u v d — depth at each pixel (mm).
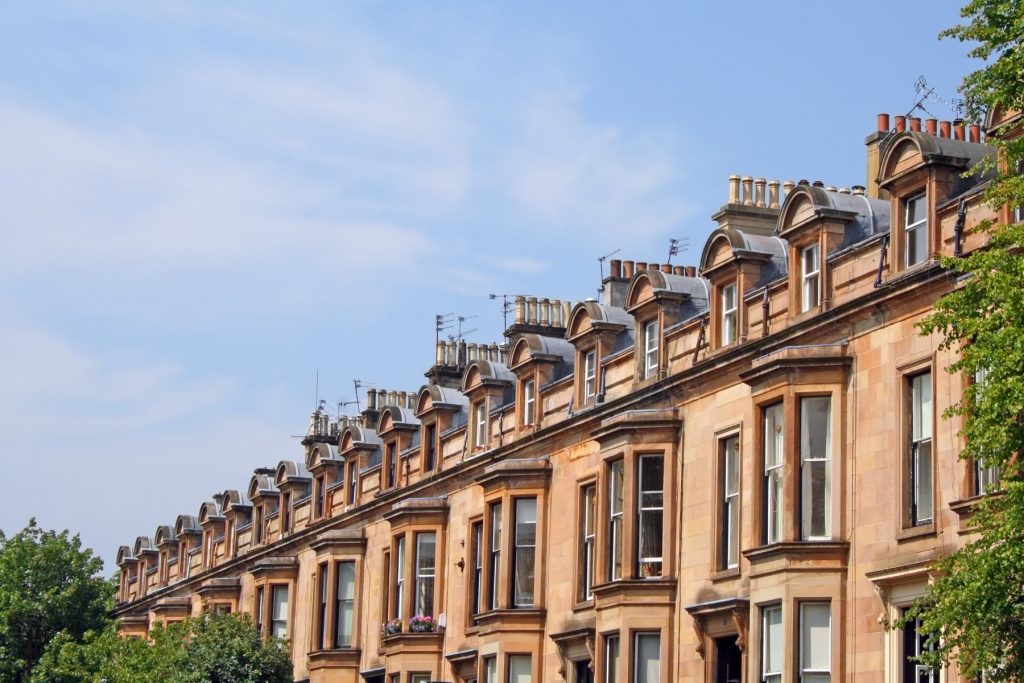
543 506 51312
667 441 45094
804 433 39156
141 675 61469
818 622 38250
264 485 76312
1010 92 28812
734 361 42656
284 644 65562
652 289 46625
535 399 53188
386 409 63344
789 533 38688
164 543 89312
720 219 48750
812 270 40812
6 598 79125
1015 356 27188
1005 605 27578
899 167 37781
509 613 50969
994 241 29078
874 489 37500
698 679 42844
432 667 56438
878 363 37906
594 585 46406
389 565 60906
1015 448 27719
